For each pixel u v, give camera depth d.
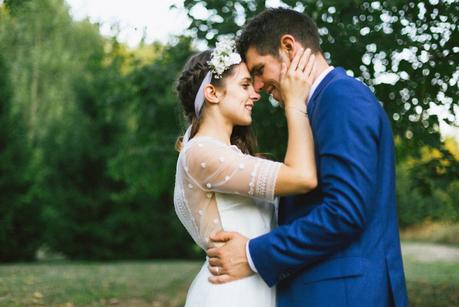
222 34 5.96
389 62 4.64
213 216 2.26
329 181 1.98
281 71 2.27
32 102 18.00
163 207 15.38
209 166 2.20
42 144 15.02
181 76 2.50
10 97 14.12
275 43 2.29
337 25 4.66
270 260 2.05
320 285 2.02
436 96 4.59
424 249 16.56
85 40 17.97
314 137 2.11
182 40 7.39
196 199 2.29
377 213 2.04
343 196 1.93
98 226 14.82
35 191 14.27
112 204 14.92
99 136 14.75
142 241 15.15
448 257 13.52
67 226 14.53
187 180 2.29
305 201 2.14
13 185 13.80
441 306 5.98
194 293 2.29
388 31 4.50
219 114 2.38
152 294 7.06
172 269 10.45
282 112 5.87
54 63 18.02
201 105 2.39
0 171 13.71
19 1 5.15
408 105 4.71
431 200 13.91
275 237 2.05
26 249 14.08
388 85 4.58
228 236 2.17
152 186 9.42
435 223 20.41
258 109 5.82
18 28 16.70
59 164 14.62
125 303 6.38
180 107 2.58
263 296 2.19
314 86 2.20
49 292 6.58
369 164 1.96
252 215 2.29
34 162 15.01
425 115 4.78
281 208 2.27
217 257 2.18
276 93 2.36
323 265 2.03
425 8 4.29
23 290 6.59
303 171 2.04
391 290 2.02
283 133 6.06
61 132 15.12
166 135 7.84
